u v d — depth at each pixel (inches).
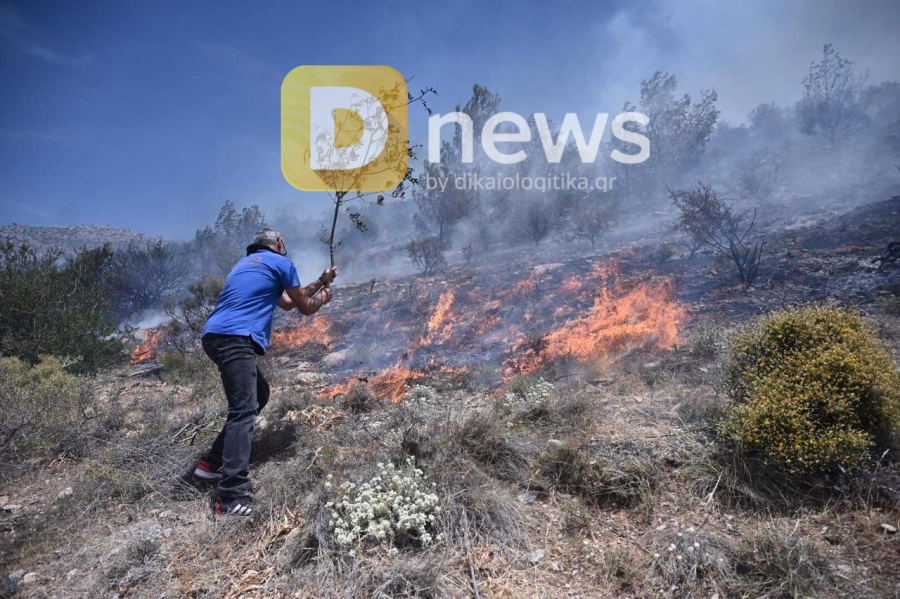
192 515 120.8
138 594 95.4
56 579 100.3
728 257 328.8
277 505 118.9
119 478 132.0
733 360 145.1
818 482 109.1
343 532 101.2
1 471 142.9
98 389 239.6
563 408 153.3
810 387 118.3
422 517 102.7
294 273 141.5
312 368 263.0
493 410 154.9
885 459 113.8
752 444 117.3
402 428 146.4
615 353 206.7
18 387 190.4
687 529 101.9
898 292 232.7
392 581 92.0
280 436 154.1
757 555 92.9
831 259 309.1
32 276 314.0
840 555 92.0
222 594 95.1
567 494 118.3
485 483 119.2
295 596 93.0
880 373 118.0
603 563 97.7
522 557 101.0
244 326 129.2
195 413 179.2
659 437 132.6
